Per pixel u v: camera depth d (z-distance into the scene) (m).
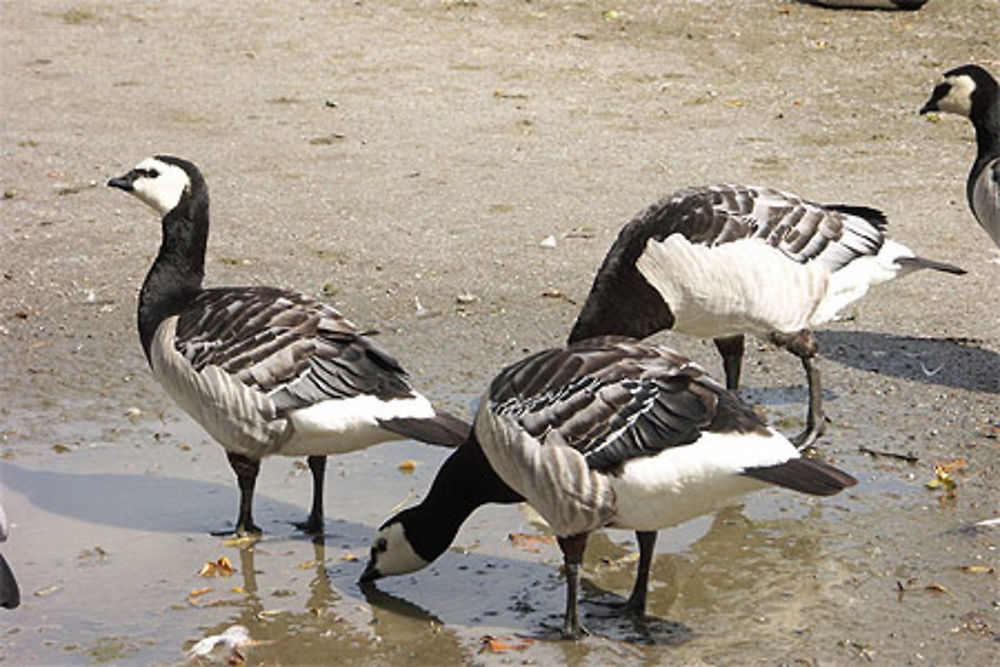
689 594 9.97
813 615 9.53
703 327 12.02
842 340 14.56
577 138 21.20
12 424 13.09
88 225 18.39
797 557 10.36
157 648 9.47
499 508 11.50
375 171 20.06
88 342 15.03
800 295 11.98
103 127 22.20
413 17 27.70
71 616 9.91
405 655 9.32
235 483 12.02
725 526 10.93
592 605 9.90
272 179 19.80
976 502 11.02
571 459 8.81
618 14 27.28
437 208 18.61
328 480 12.02
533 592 10.14
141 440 12.80
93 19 28.08
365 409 10.20
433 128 21.83
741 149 20.47
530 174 19.77
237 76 24.62
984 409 12.79
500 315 15.43
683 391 8.77
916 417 12.67
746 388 13.51
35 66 25.28
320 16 27.98
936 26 25.66
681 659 9.09
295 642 9.54
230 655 9.37
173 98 23.53
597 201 18.69
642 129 21.48
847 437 12.28
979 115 15.03
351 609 9.97
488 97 23.23
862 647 9.07
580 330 11.89
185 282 11.29
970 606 9.51
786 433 12.40
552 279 16.36
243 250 17.33
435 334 14.96
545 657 9.20
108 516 11.41
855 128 21.27
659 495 8.73
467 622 9.74
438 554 10.07
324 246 17.45
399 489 11.80
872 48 24.75
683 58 24.83
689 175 19.48
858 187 18.81
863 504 11.08
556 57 25.14
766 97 22.77
